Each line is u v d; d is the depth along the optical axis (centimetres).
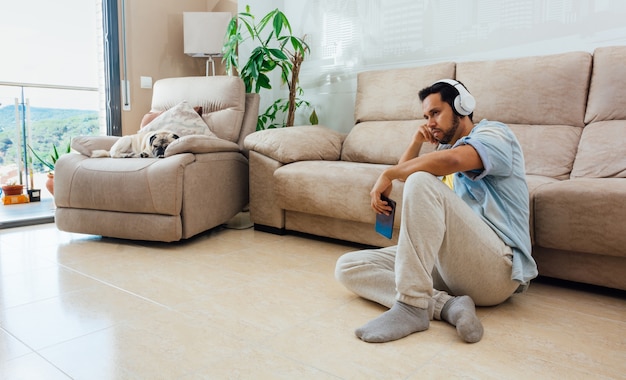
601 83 220
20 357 120
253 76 340
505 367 115
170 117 295
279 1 386
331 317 148
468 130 147
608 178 186
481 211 144
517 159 143
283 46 349
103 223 249
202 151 254
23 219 304
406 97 282
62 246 246
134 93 378
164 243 252
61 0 455
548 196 170
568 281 188
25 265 209
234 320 146
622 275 164
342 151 297
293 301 163
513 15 268
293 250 238
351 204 229
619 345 129
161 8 391
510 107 241
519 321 146
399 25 317
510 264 138
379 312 153
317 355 121
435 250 132
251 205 283
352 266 159
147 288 177
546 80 234
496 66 251
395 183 213
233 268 205
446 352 123
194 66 418
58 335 134
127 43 371
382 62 328
